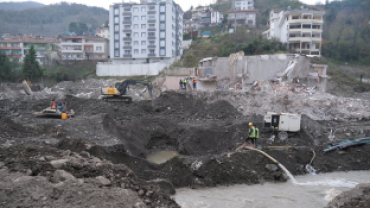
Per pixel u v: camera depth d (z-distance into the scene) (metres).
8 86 37.84
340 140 17.41
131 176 10.77
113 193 9.52
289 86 26.62
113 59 58.62
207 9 80.56
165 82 33.47
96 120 17.17
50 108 19.48
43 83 43.31
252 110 22.78
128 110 22.75
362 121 21.77
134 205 9.20
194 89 28.14
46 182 9.35
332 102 22.97
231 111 22.14
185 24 80.44
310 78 27.72
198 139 18.56
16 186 8.95
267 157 14.26
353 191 10.34
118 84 25.09
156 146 19.95
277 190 12.60
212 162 13.48
